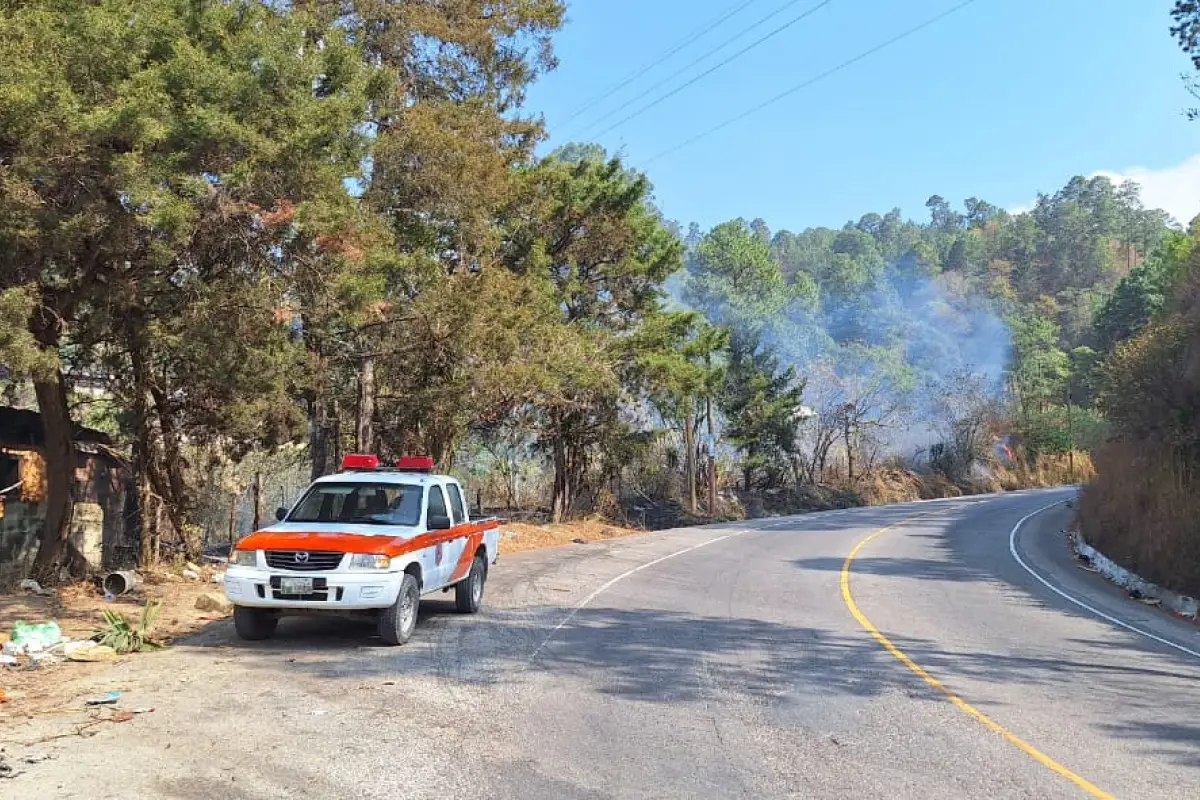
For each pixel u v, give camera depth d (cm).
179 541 1691
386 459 2308
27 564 1706
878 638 1081
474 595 1205
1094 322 8412
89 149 941
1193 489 1733
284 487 3031
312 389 1786
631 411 3203
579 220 2588
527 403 2492
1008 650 1045
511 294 1931
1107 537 2056
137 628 1012
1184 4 1788
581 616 1187
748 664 911
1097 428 6278
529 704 732
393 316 1727
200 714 675
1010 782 576
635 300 2841
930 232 17388
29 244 977
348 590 919
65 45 933
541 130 2259
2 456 1694
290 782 534
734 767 589
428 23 1880
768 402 4472
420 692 761
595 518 3212
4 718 658
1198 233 2733
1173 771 608
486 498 3688
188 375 1453
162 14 1009
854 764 603
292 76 1095
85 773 537
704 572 1739
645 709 728
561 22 2128
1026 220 14775
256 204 1106
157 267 1165
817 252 13925
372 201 1642
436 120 1750
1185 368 1950
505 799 518
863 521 3312
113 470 2048
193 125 993
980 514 3584
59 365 1088
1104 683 890
